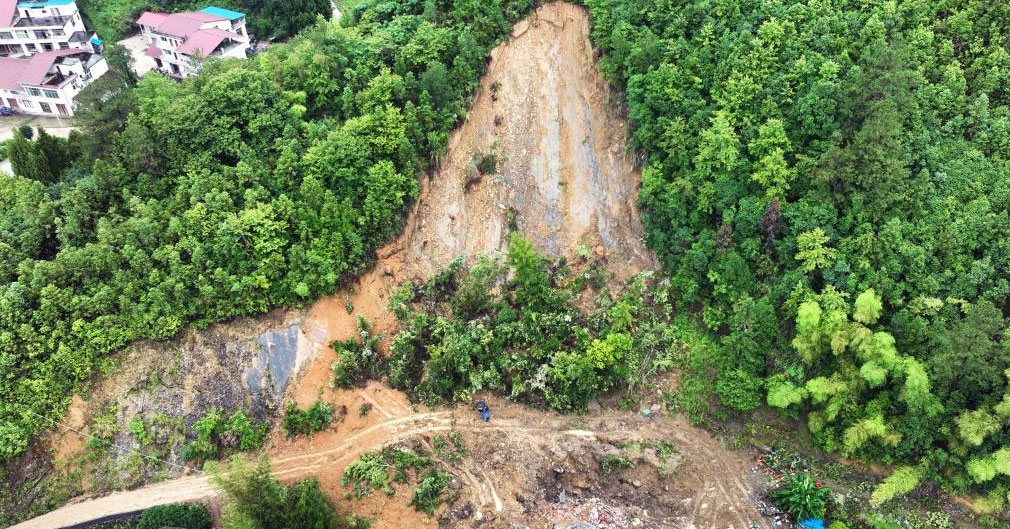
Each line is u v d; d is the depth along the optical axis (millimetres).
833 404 62625
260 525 55875
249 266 68875
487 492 64500
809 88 72875
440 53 84062
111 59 104312
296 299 70375
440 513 62812
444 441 67312
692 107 74812
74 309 64688
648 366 71000
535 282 73438
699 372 70062
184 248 68000
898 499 61562
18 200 71188
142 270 66875
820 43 75812
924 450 61375
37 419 62438
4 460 61531
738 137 72438
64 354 63531
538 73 86250
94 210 70500
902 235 65938
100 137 73875
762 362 66438
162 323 66250
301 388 68688
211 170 73750
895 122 66375
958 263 64812
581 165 82438
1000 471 57500
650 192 75250
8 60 109875
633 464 65812
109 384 65062
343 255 71312
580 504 64375
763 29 76375
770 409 67000
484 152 82625
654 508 63969
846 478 63500
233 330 68625
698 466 65438
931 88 72625
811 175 69000
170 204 70500
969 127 72062
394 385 70375
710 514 62906
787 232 68750
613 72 81000
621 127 81500
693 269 71500
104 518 60906
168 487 63094
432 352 70562
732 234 70750
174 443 64750
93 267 66375
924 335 61719
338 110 80688
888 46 72938
